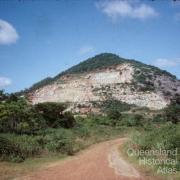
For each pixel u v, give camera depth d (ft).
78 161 86.02
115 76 570.46
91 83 560.61
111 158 91.04
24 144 91.35
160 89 545.03
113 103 476.54
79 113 361.30
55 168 71.72
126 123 257.96
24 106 141.59
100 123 246.88
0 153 79.05
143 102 490.08
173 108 268.82
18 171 65.67
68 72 654.12
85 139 156.15
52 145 103.76
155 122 269.44
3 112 121.49
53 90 563.48
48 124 165.27
